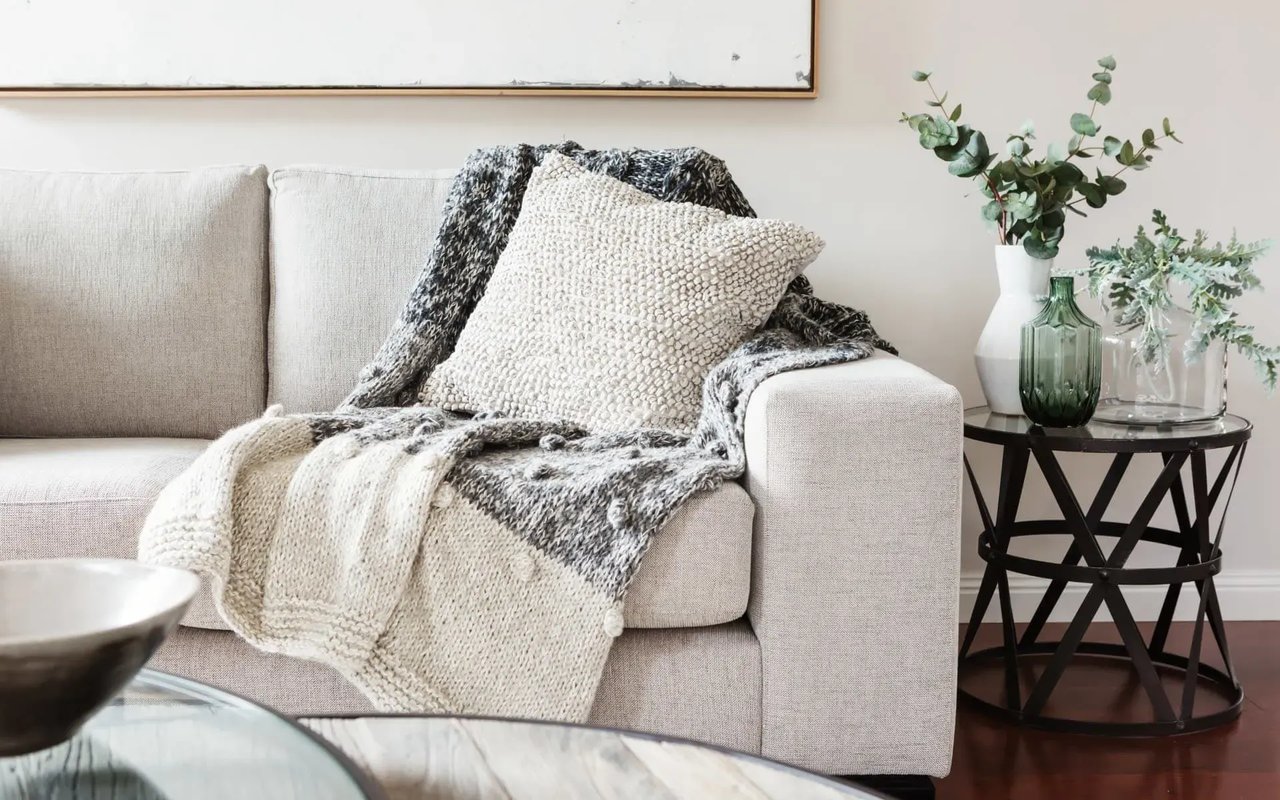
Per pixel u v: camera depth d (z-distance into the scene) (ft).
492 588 4.81
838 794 2.49
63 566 2.69
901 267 8.20
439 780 2.58
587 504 4.87
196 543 4.63
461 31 7.88
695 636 5.03
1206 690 6.95
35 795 2.45
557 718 4.70
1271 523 8.38
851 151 8.11
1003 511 6.75
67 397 6.90
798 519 4.92
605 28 7.89
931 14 8.00
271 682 4.99
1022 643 7.63
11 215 7.01
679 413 5.93
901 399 4.94
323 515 4.86
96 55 7.82
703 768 2.62
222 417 7.06
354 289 7.08
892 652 4.99
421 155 8.04
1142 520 6.32
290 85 7.88
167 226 7.04
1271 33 8.04
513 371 6.13
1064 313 6.48
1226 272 6.55
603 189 6.51
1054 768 5.98
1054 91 8.08
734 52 7.92
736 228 6.23
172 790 2.45
